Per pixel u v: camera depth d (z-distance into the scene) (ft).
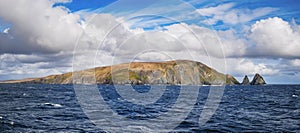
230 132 50.31
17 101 126.31
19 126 55.36
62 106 99.40
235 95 207.51
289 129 53.72
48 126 55.11
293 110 92.53
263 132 50.62
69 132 49.06
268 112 85.40
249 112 84.43
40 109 88.79
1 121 61.11
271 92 279.08
